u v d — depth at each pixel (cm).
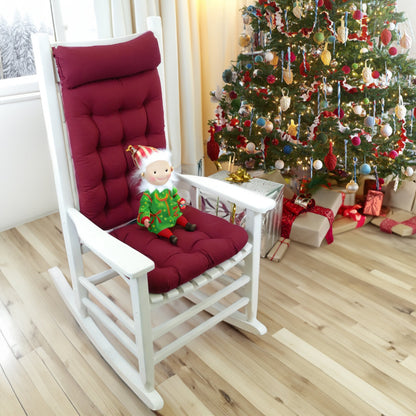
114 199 154
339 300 182
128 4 222
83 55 134
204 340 163
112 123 147
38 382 146
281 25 202
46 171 241
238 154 229
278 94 207
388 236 229
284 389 142
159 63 156
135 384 139
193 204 173
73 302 172
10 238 229
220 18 259
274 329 167
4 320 173
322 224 213
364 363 152
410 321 171
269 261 209
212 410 136
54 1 222
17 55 232
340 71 194
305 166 220
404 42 187
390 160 208
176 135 264
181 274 127
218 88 227
